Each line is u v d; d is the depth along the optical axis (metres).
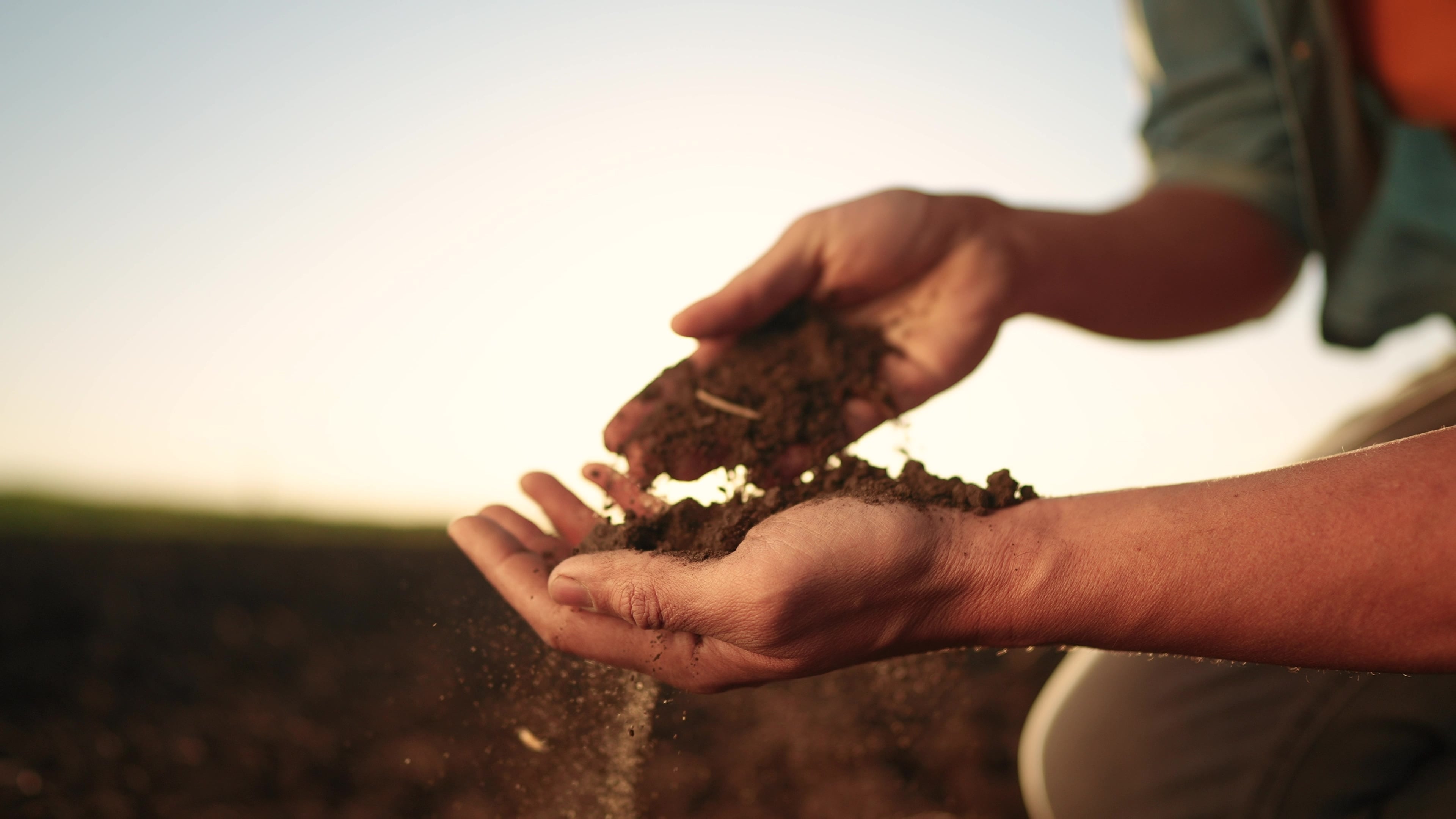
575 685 0.54
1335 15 0.58
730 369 0.59
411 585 1.48
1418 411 0.59
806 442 0.56
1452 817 0.51
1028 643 0.44
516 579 0.48
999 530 0.42
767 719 0.95
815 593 0.41
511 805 0.57
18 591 1.49
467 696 0.67
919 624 0.44
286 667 1.22
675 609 0.42
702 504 0.51
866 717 0.90
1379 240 0.65
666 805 0.77
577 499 0.54
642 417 0.57
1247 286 0.67
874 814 0.78
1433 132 0.62
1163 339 0.68
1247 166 0.68
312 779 0.85
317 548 2.23
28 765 0.85
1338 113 0.61
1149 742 0.58
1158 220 0.65
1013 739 0.93
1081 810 0.62
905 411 0.59
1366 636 0.39
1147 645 0.42
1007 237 0.60
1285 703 0.54
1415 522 0.39
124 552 1.94
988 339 0.60
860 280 0.59
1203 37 0.71
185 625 1.40
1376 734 0.52
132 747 0.92
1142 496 0.43
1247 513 0.41
